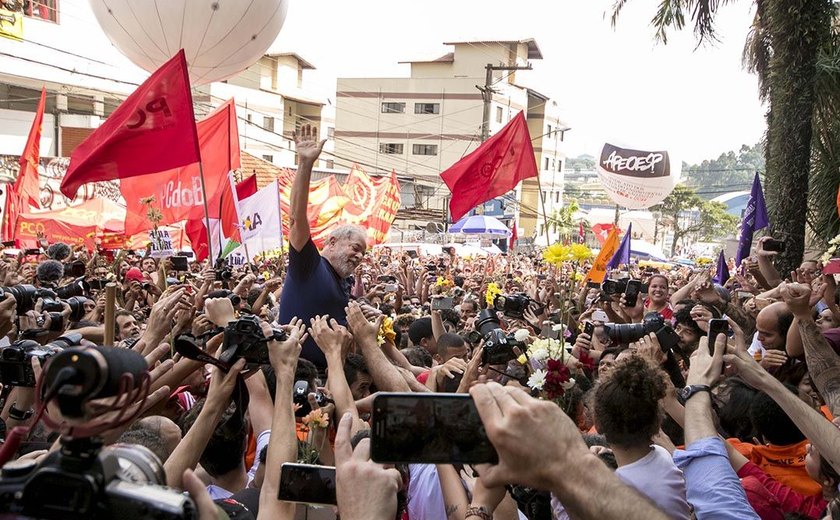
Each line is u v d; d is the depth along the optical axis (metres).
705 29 14.37
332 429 3.44
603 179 16.50
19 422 3.42
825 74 12.61
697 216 72.12
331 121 57.53
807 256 14.23
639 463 2.92
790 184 11.30
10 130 25.86
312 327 3.63
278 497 2.34
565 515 2.88
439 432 1.60
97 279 7.96
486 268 20.77
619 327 4.63
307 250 4.76
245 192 12.69
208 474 3.42
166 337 3.82
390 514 2.07
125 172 7.00
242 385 3.36
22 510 1.36
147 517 1.35
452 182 10.48
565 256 4.38
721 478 2.89
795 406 2.95
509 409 1.50
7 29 24.19
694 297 7.04
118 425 1.43
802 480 3.72
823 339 3.91
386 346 4.89
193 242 11.32
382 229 18.94
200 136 10.79
